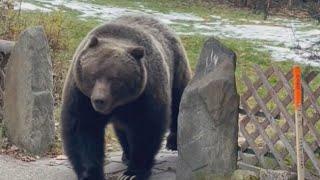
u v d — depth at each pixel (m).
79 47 8.72
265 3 10.00
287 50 22.06
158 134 8.50
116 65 7.70
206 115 8.12
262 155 8.02
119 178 8.78
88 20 25.84
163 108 8.48
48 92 10.23
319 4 9.11
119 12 30.25
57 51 15.42
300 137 7.07
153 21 9.66
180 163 8.46
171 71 9.39
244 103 8.12
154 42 8.84
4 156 9.91
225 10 34.53
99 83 7.66
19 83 10.20
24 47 10.09
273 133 8.52
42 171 9.28
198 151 8.24
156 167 9.57
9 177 8.96
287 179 7.64
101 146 8.65
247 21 30.36
